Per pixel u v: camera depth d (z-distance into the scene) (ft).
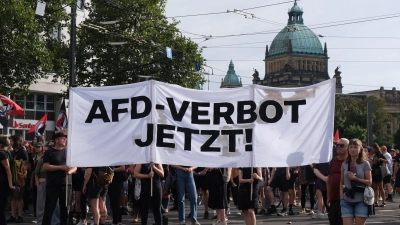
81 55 153.99
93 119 40.93
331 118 40.09
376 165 83.10
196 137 40.45
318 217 67.05
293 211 77.30
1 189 50.06
